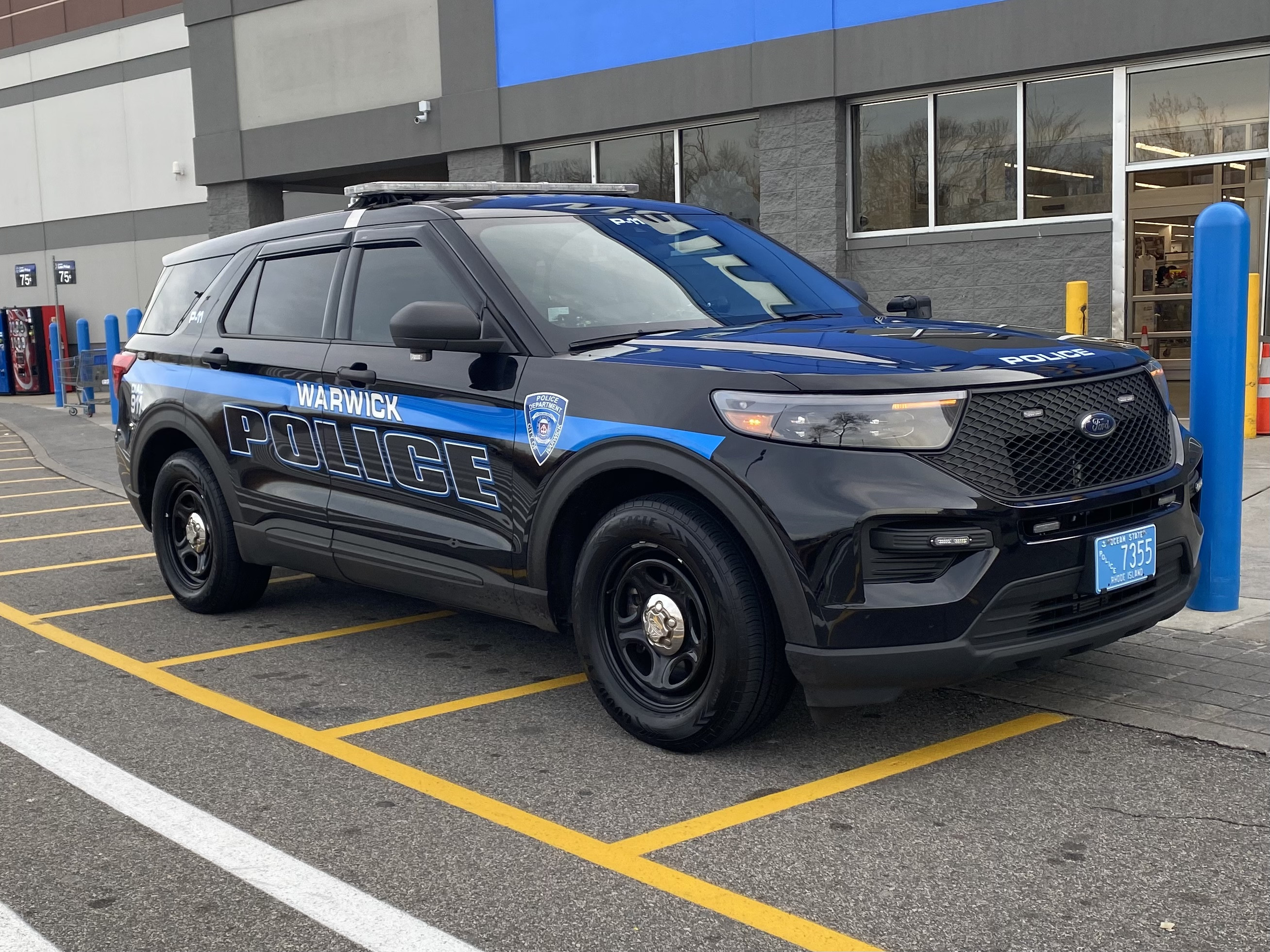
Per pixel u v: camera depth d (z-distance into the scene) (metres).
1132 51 10.84
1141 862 3.07
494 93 14.94
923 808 3.44
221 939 2.79
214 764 3.93
